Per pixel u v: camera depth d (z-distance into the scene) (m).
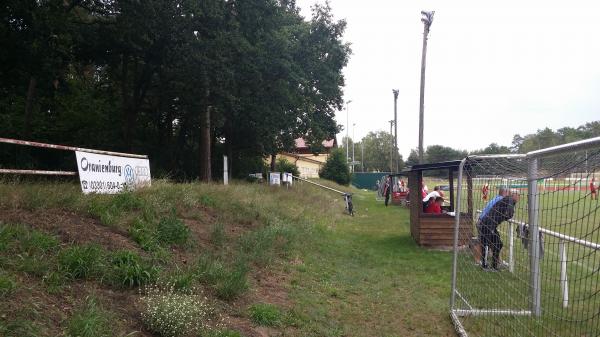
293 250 9.61
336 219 18.08
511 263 6.68
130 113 23.78
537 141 61.44
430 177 14.84
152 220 7.49
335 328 5.62
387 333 5.64
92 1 19.80
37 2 16.78
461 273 7.62
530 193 5.52
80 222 6.21
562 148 4.27
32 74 17.72
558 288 5.73
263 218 11.89
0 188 6.16
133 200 7.93
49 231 5.43
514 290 6.49
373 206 28.14
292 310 5.92
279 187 23.30
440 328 5.91
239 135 29.14
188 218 9.27
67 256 4.85
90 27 20.11
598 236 3.78
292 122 28.38
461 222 7.89
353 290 7.44
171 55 19.12
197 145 30.17
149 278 5.23
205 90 18.83
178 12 17.83
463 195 9.37
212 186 13.11
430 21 26.73
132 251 5.86
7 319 3.50
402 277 8.60
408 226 16.94
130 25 17.62
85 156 7.95
